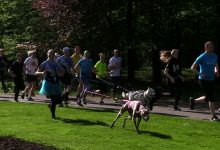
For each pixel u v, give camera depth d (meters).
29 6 32.00
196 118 15.46
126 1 30.00
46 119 14.70
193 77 36.38
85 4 27.69
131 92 12.99
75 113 16.11
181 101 22.20
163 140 11.73
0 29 34.59
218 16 31.69
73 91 23.95
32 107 17.48
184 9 29.34
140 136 12.15
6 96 22.42
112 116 15.45
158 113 16.67
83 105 18.66
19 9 32.44
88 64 18.59
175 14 29.31
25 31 31.00
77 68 18.45
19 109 16.89
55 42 28.06
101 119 14.82
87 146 10.58
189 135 12.57
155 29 30.28
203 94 26.02
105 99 21.39
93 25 28.20
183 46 36.75
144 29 30.73
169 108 18.56
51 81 14.77
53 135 11.96
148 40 30.22
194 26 33.44
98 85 22.20
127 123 14.18
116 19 30.38
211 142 11.72
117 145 10.88
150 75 39.06
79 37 27.77
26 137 11.44
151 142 11.41
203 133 12.79
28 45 29.48
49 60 14.99
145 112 12.00
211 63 14.98
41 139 11.24
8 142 10.45
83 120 14.59
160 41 30.75
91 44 28.38
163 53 18.06
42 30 29.11
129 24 30.12
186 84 31.98
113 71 20.23
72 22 27.64
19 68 19.61
